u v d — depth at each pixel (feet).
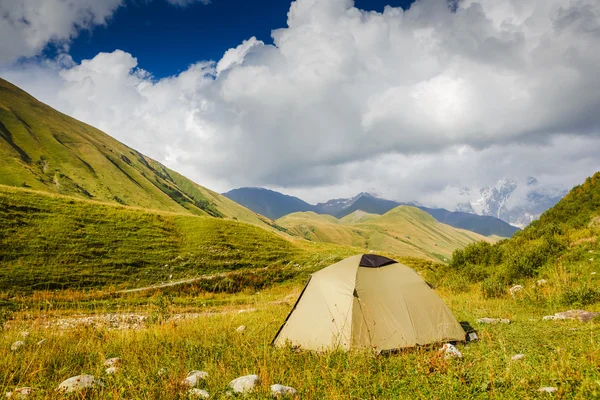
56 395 21.95
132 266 139.23
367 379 23.03
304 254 198.49
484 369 23.04
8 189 176.96
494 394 18.66
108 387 22.90
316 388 22.26
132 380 23.68
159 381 24.12
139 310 90.68
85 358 32.01
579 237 74.43
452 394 19.12
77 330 45.47
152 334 42.34
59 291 106.42
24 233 140.05
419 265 150.71
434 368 23.47
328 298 34.96
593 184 99.45
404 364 26.45
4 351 32.71
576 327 35.63
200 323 53.47
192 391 21.94
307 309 36.04
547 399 17.40
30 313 77.66
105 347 36.35
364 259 37.58
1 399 22.11
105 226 171.42
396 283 36.04
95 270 128.06
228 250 179.32
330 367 26.03
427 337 33.14
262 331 41.52
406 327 33.27
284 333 36.27
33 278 111.45
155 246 164.76
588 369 19.60
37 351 31.89
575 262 63.36
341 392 21.08
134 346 35.42
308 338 33.96
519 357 25.39
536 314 47.50
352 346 30.91
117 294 109.70
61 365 29.94
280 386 21.68
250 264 166.20
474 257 94.38
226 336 39.58
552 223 88.99
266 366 25.96
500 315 47.09
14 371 27.30
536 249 71.87
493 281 66.80
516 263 70.38
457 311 51.11
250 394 20.88
